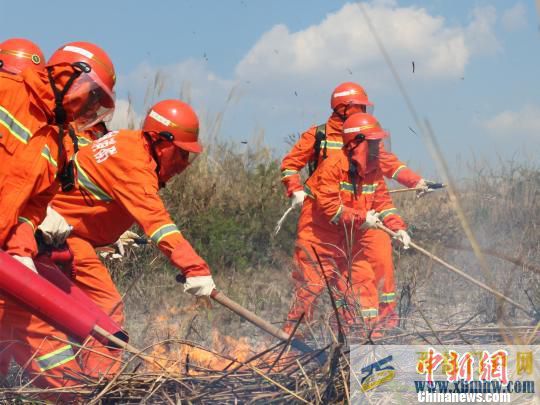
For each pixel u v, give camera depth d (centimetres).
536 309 621
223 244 975
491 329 483
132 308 793
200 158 1104
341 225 722
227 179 1116
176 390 445
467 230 286
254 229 1027
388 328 497
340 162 723
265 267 987
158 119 547
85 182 550
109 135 557
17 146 461
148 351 581
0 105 460
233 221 1027
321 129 828
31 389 463
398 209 1133
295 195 841
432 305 748
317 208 725
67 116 473
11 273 452
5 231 457
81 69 466
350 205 732
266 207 1052
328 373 421
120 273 844
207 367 519
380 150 744
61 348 504
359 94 813
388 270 725
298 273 730
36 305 458
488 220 973
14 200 457
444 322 629
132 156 536
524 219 927
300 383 433
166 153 549
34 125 468
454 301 739
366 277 703
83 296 510
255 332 753
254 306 828
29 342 505
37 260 511
